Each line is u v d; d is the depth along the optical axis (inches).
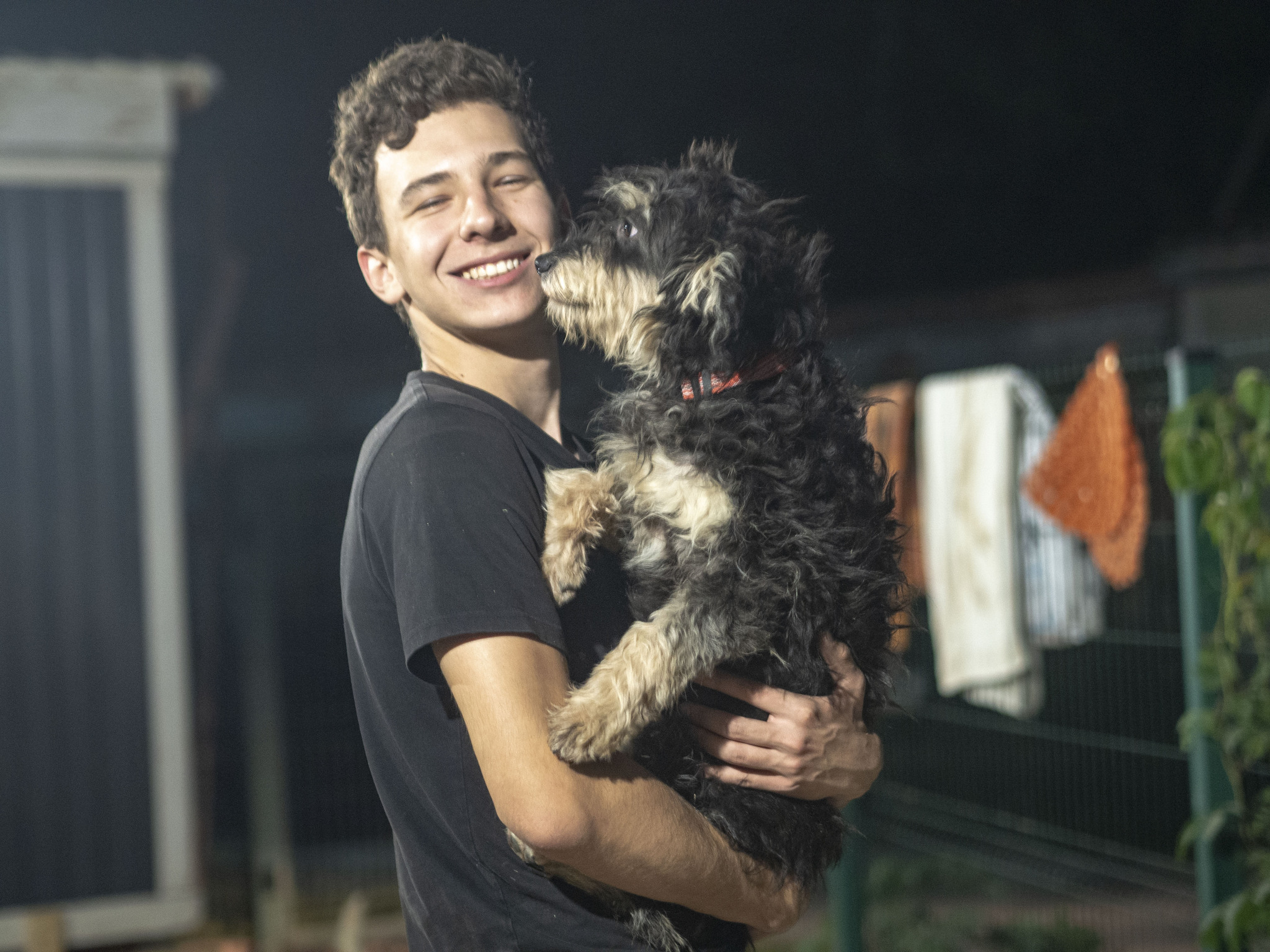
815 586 92.4
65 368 242.8
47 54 276.5
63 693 241.9
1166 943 203.5
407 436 76.9
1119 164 492.7
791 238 107.1
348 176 91.0
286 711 277.4
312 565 278.4
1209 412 161.0
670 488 93.2
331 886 269.6
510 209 91.2
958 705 240.2
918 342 397.1
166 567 248.8
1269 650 166.2
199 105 260.8
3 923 234.8
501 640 70.6
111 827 244.5
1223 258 323.9
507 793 69.2
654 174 108.2
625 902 79.1
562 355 225.8
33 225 240.8
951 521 205.2
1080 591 193.2
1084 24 510.9
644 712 80.5
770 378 99.9
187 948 261.0
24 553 239.5
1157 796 204.1
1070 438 179.8
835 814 95.8
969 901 253.9
